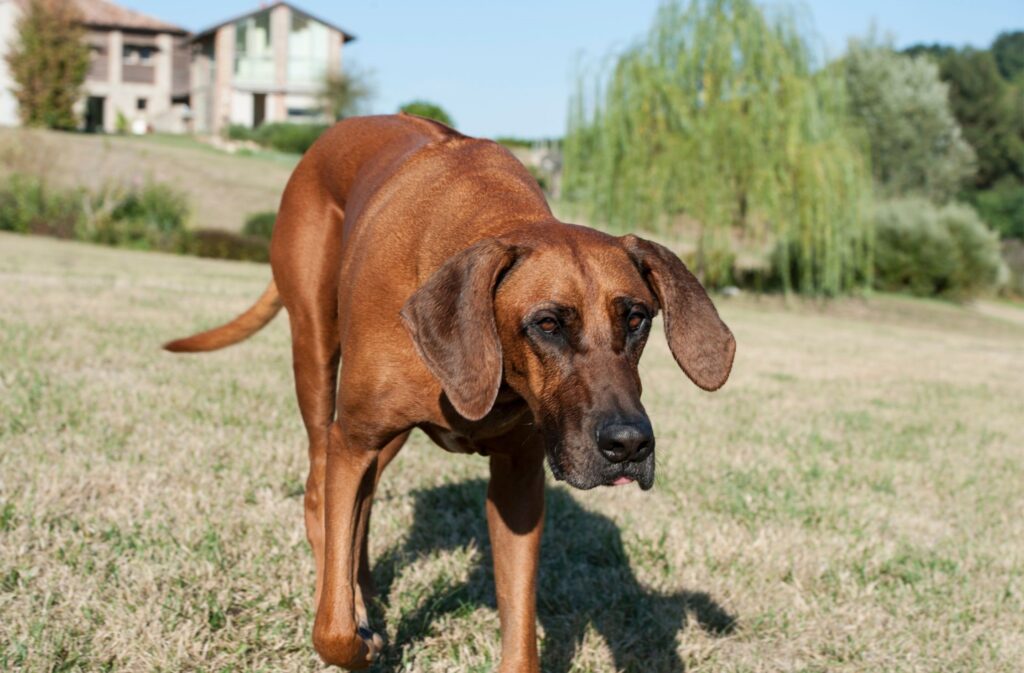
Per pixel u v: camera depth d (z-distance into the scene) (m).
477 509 4.84
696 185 20.70
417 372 2.79
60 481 4.47
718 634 3.73
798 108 20.88
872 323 20.66
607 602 3.92
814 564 4.44
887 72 42.78
